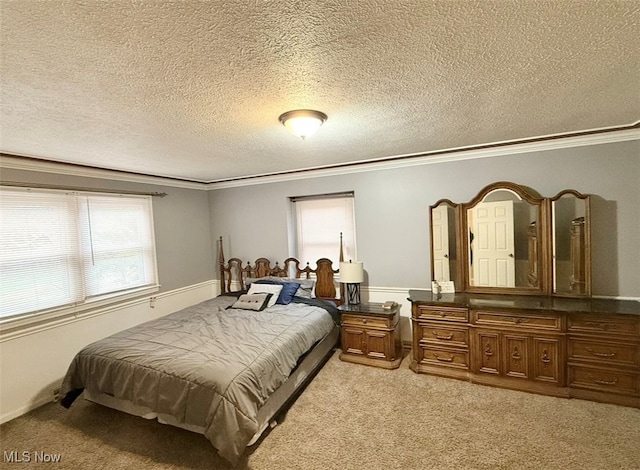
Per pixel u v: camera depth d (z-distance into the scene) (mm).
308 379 2984
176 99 1688
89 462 2033
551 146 2945
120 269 3586
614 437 2051
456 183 3398
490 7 1038
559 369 2545
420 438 2131
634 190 2711
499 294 3135
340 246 4062
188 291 4523
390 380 2953
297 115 1929
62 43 1138
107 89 1538
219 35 1134
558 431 2135
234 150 2855
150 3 944
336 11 1023
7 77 1374
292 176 4250
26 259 2742
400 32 1161
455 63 1415
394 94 1737
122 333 2812
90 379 2420
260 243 4590
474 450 1996
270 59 1320
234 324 2998
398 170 3672
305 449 2070
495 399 2557
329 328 3408
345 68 1424
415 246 3648
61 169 3016
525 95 1814
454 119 2215
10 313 2633
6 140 2271
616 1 1022
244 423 1889
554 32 1196
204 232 4844
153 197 4023
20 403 2643
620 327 2385
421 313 3055
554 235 2922
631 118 2332
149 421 2463
